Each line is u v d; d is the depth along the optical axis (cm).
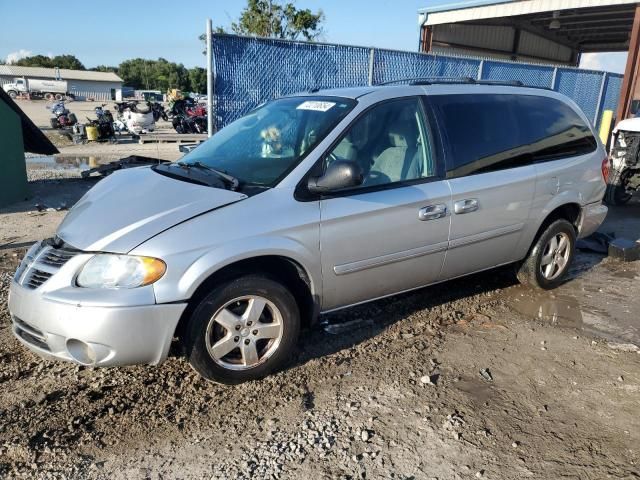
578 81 1470
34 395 334
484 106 448
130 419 315
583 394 346
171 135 1892
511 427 312
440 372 370
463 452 290
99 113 1802
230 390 345
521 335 428
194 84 8756
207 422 314
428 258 411
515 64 1264
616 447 296
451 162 416
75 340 299
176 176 377
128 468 277
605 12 1485
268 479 270
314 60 905
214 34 798
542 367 379
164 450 290
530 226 477
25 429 303
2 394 335
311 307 368
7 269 548
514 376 367
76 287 301
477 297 504
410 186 392
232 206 328
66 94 6756
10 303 329
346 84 959
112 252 303
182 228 312
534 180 466
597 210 541
